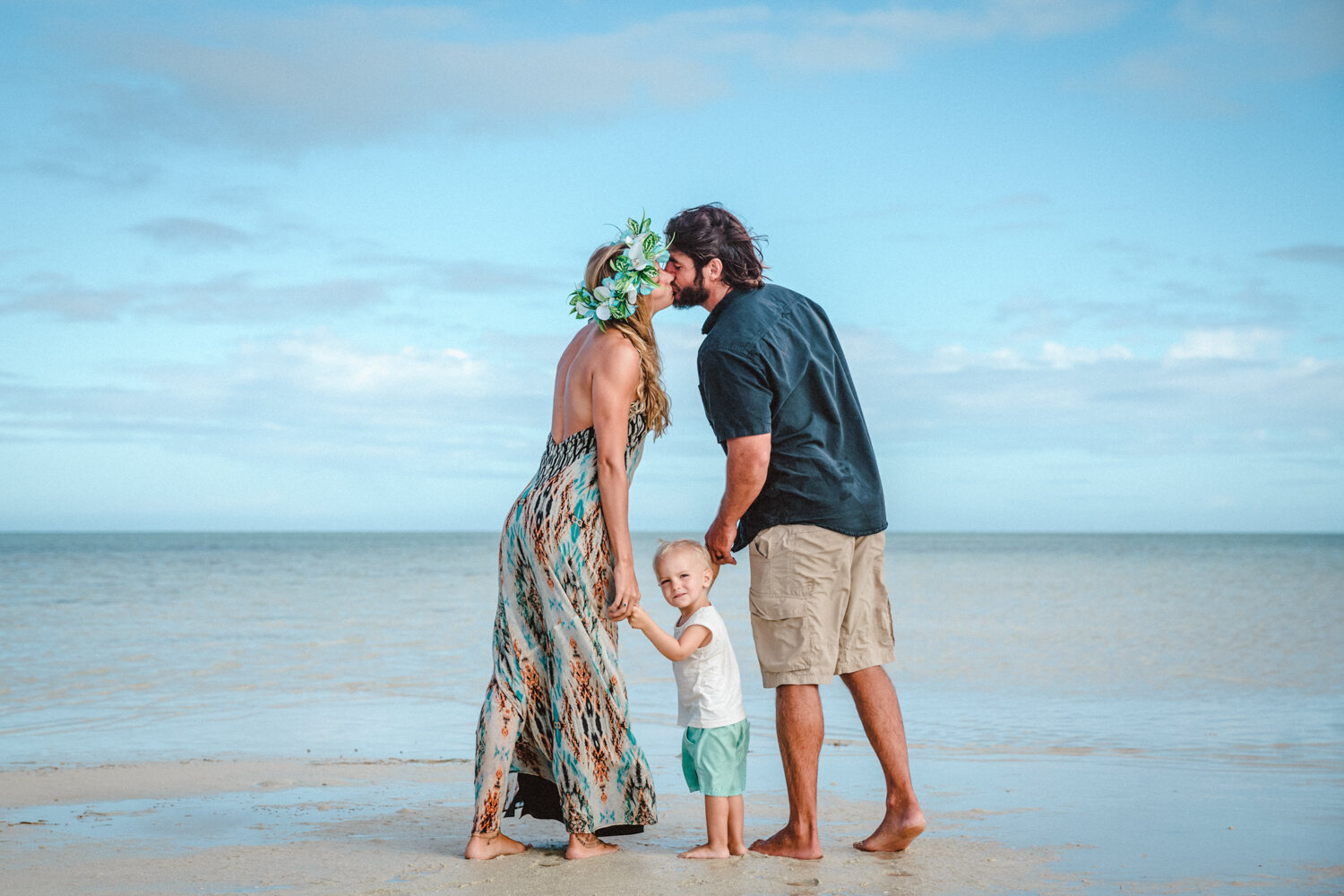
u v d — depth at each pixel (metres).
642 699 7.31
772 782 4.59
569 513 3.05
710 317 3.31
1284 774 4.56
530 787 3.22
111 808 3.81
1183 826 3.42
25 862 2.91
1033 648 10.80
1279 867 2.85
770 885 2.68
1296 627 13.14
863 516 3.17
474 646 10.97
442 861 2.94
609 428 3.05
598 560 3.06
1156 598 19.39
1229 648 10.80
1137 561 45.44
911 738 5.79
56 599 17.78
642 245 3.10
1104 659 9.88
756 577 3.18
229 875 2.76
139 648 10.57
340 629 12.79
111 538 134.88
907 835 3.06
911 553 64.06
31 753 5.44
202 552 58.81
